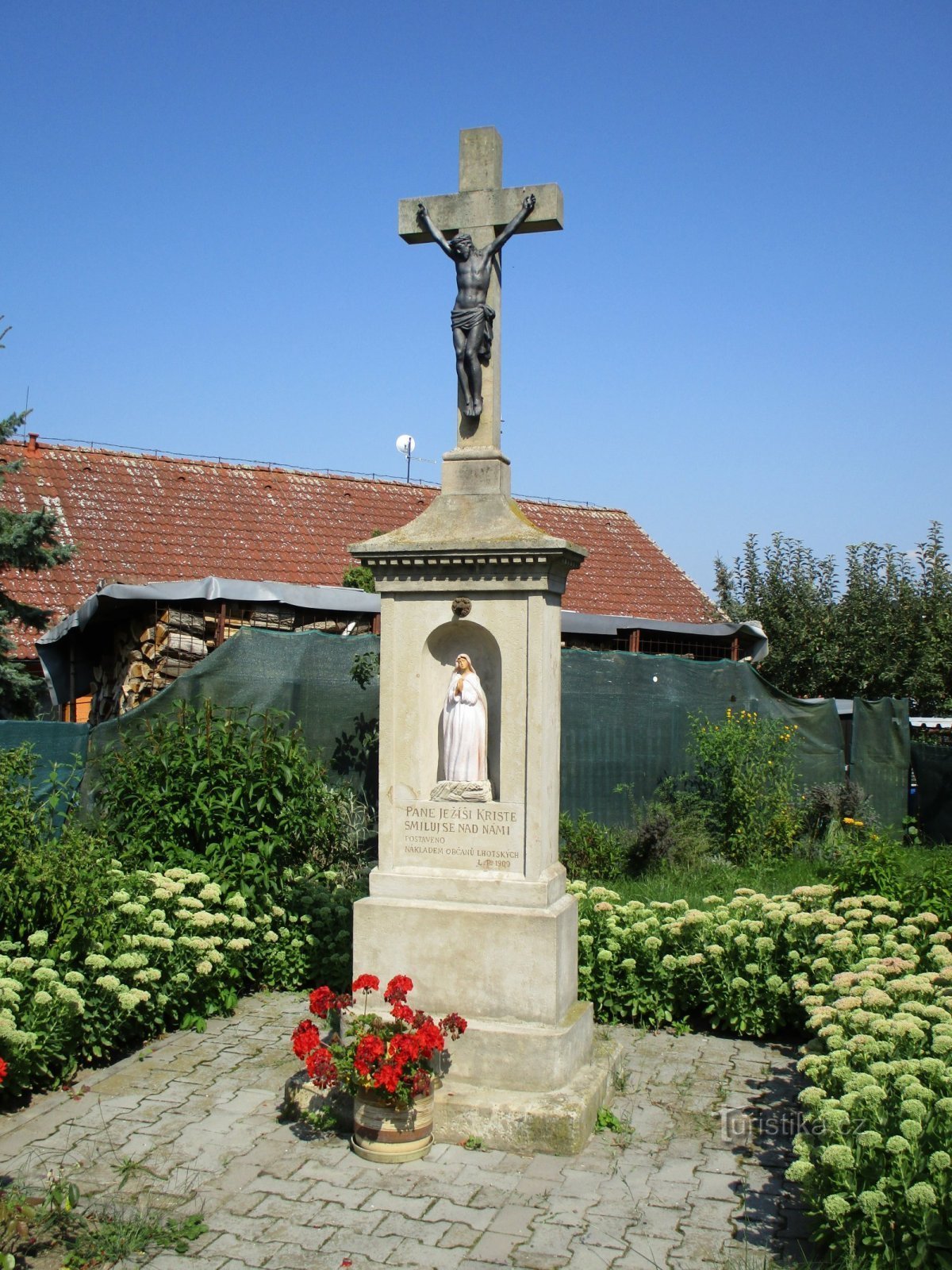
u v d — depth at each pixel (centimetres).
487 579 643
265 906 870
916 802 1547
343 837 1012
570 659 1278
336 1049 587
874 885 892
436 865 653
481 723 657
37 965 673
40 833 791
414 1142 571
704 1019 793
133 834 876
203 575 1603
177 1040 741
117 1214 509
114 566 1571
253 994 843
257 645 1093
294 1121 616
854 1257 438
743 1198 534
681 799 1297
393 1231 502
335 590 1244
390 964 643
